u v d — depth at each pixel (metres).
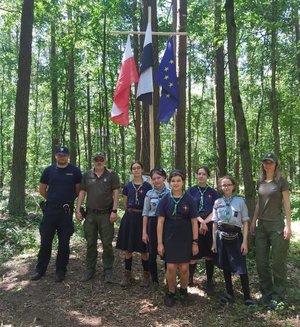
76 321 4.65
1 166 23.64
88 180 5.82
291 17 13.32
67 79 18.53
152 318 4.69
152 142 6.88
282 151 20.28
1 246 7.69
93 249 5.90
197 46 16.95
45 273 6.14
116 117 7.05
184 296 5.11
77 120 24.92
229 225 5.00
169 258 4.89
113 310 4.91
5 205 11.98
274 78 14.80
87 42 18.25
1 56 21.48
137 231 5.56
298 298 5.07
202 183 5.66
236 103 6.54
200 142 28.22
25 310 4.96
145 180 5.77
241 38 13.26
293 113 18.59
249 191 6.45
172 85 6.88
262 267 5.10
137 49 16.48
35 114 24.91
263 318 4.60
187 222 4.94
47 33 18.59
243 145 6.51
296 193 18.91
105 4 14.78
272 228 5.02
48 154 25.38
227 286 5.08
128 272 5.66
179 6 11.33
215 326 4.44
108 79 20.14
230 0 6.55
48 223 5.89
